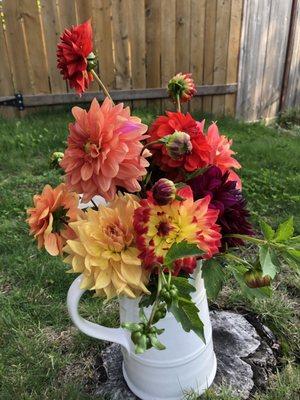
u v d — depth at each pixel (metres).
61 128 4.04
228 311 1.94
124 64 4.43
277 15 4.66
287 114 5.21
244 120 4.94
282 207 2.85
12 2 4.08
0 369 1.70
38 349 1.79
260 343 1.76
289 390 1.56
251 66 4.72
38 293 2.10
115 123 0.93
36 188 3.16
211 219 0.94
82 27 1.09
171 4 4.25
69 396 1.57
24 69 4.33
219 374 1.61
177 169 1.08
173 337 1.32
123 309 1.32
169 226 0.93
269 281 1.05
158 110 4.61
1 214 2.80
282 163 3.55
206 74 4.61
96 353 1.77
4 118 4.41
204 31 4.41
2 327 1.90
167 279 0.98
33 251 2.41
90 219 1.02
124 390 1.57
